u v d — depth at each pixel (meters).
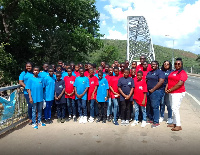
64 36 15.83
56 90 5.47
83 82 5.42
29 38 14.78
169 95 4.82
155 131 4.58
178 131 4.55
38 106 5.03
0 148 3.58
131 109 5.73
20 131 4.57
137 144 3.76
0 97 4.26
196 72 35.56
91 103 5.52
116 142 3.87
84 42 16.59
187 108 7.13
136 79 5.23
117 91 5.41
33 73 5.09
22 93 5.35
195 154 3.31
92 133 4.44
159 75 4.98
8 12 13.47
